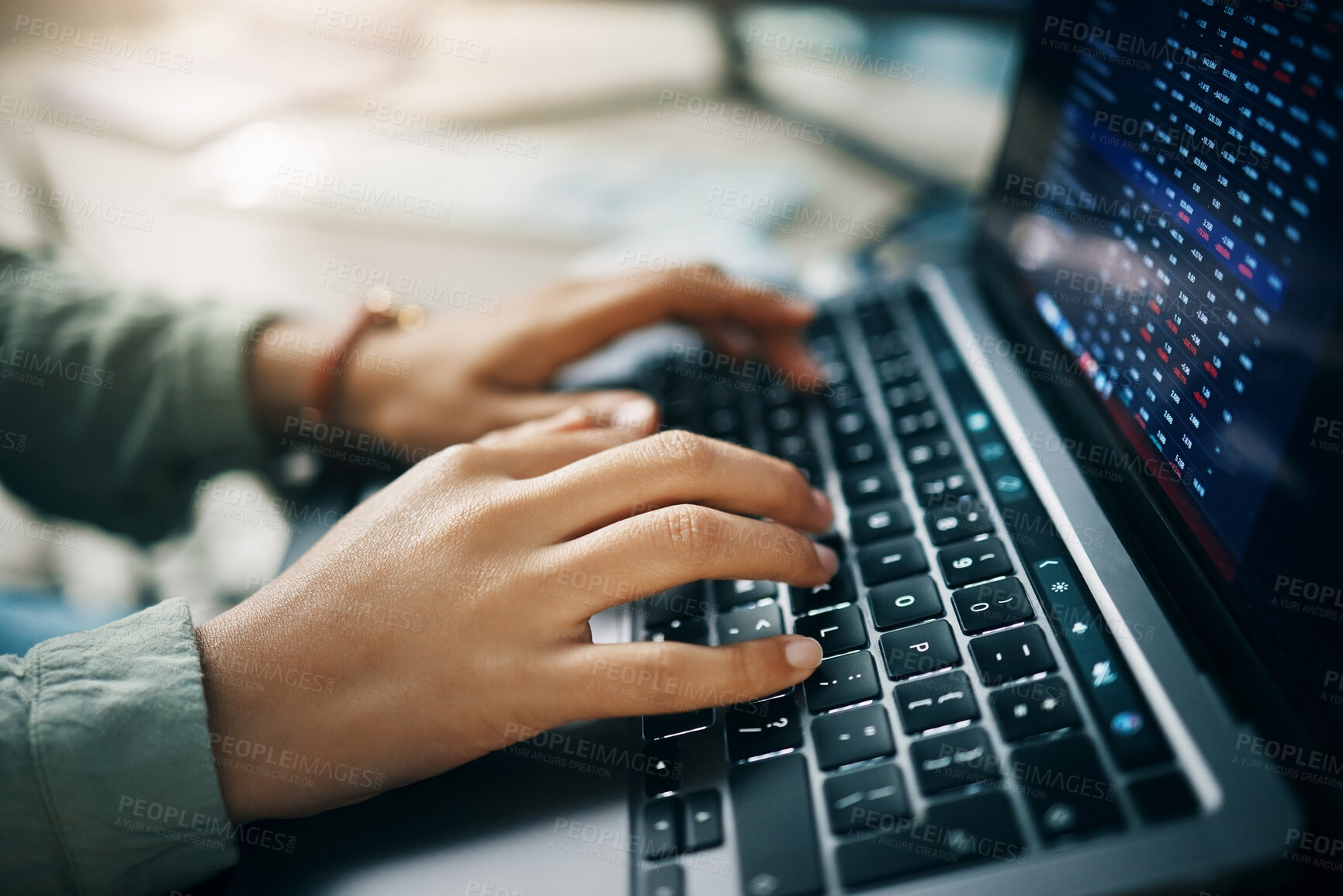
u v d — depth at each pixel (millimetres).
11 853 299
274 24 1172
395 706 323
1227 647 300
